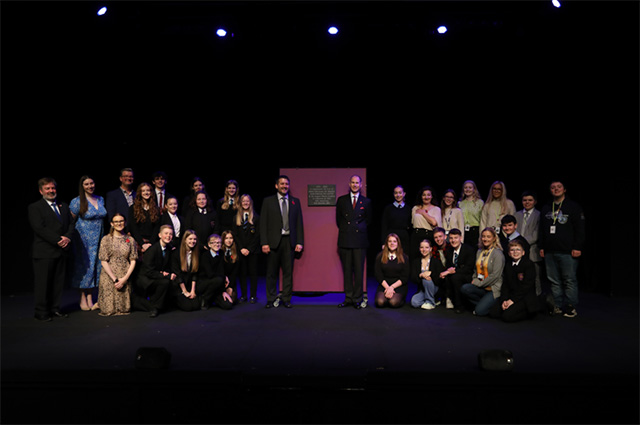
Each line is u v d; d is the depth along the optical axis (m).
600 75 6.70
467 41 6.87
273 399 3.67
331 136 7.92
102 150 7.71
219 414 3.68
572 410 3.61
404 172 8.12
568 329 4.94
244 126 7.84
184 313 5.65
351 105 7.57
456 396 3.65
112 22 6.56
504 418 3.63
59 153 7.34
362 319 5.36
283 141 7.96
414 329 4.94
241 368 3.78
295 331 4.86
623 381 3.61
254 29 6.68
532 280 5.27
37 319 5.33
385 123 7.74
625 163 6.72
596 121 6.91
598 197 6.97
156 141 7.84
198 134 7.83
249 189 8.26
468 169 7.96
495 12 6.35
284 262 5.99
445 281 5.83
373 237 8.73
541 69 6.91
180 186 8.21
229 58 7.15
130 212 5.94
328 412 3.65
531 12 6.37
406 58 7.14
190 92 7.44
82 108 7.32
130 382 3.74
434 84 7.31
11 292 6.95
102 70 7.09
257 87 7.41
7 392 3.74
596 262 7.04
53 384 3.74
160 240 5.75
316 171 6.19
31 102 7.07
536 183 7.77
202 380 3.70
